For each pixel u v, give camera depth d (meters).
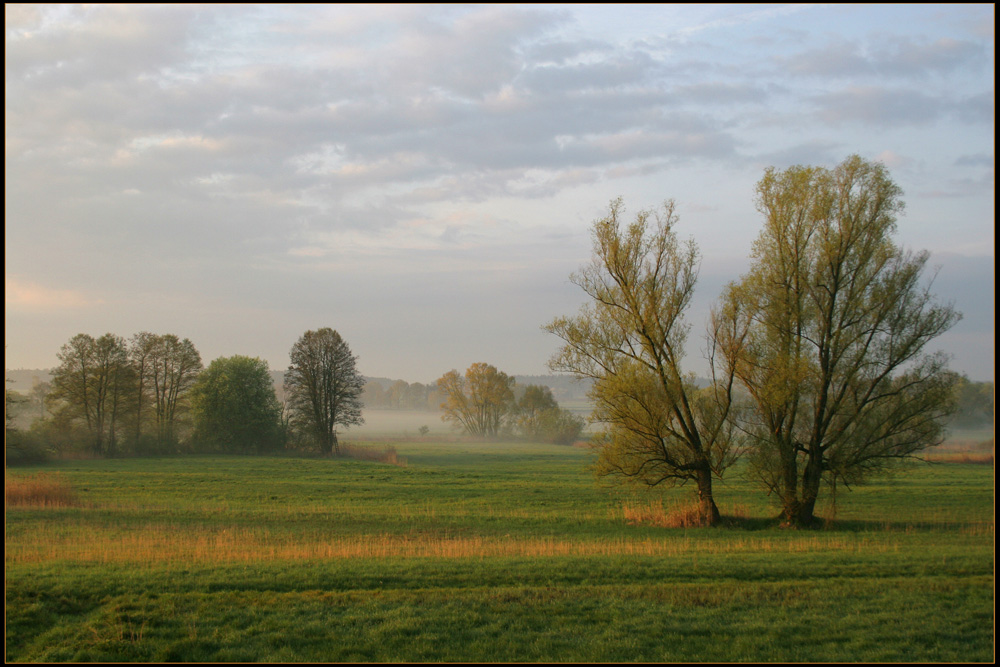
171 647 11.65
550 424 109.62
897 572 17.00
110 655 11.41
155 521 27.69
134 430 74.31
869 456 27.89
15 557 17.53
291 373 81.00
